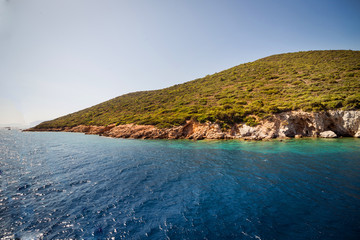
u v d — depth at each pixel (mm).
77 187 14984
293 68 67000
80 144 39969
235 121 40750
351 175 15758
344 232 8492
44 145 39938
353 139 31766
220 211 10766
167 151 29328
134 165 21531
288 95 44719
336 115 34312
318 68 60188
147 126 48781
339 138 33125
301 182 14625
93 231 9125
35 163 23312
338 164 18750
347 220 9430
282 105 39656
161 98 79312
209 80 86250
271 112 38219
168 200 12414
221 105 49688
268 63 82562
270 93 49312
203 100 57969
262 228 8992
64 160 24750
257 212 10508
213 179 16203
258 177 16188
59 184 15727
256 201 11852
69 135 63531
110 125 60844
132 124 53531
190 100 62000
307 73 57719
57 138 54656
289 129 36719
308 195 12391
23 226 9578
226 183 15133
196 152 27781
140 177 17266
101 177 17438
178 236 8586
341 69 54250
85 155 27766
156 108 66062
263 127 37219
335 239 8047
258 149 27344
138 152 29141
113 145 37281
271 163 20141
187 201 12195
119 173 18609
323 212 10266
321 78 50438
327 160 20250
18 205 11938
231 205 11445
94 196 13242
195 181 15875
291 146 28125
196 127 42844
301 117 36531
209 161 22297
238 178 16156
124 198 12836
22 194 13680
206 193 13359
